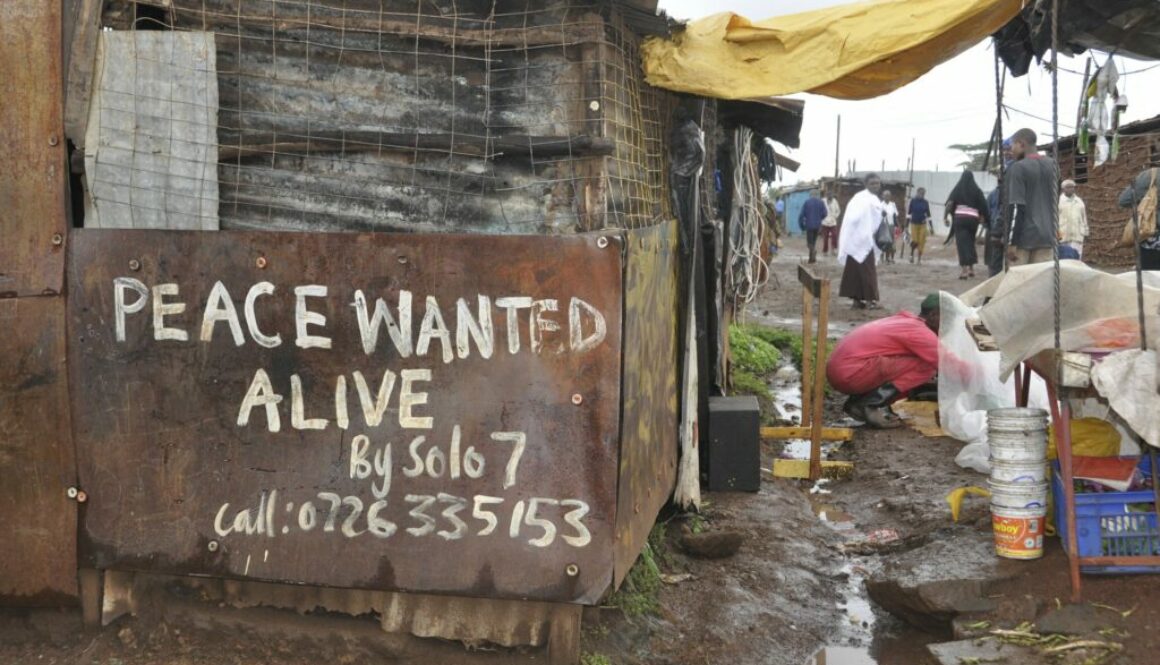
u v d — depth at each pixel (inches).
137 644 159.0
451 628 155.5
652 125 217.9
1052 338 172.4
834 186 1504.7
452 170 171.9
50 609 161.2
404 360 148.9
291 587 158.6
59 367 154.1
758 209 414.6
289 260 149.6
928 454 306.2
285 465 151.9
